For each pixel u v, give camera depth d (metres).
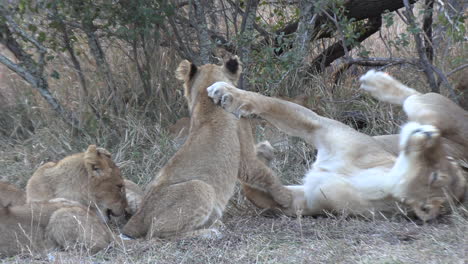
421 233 7.40
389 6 12.71
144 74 12.62
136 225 7.98
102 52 12.24
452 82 12.03
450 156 8.31
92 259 7.18
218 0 13.72
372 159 8.42
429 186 7.69
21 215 7.62
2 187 8.79
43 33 11.48
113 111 12.42
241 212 9.21
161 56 12.80
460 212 7.82
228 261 6.94
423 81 12.40
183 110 12.69
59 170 8.87
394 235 7.43
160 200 7.94
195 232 7.77
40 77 11.54
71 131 11.89
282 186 8.74
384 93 9.48
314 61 13.48
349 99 12.05
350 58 11.77
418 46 11.18
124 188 8.91
